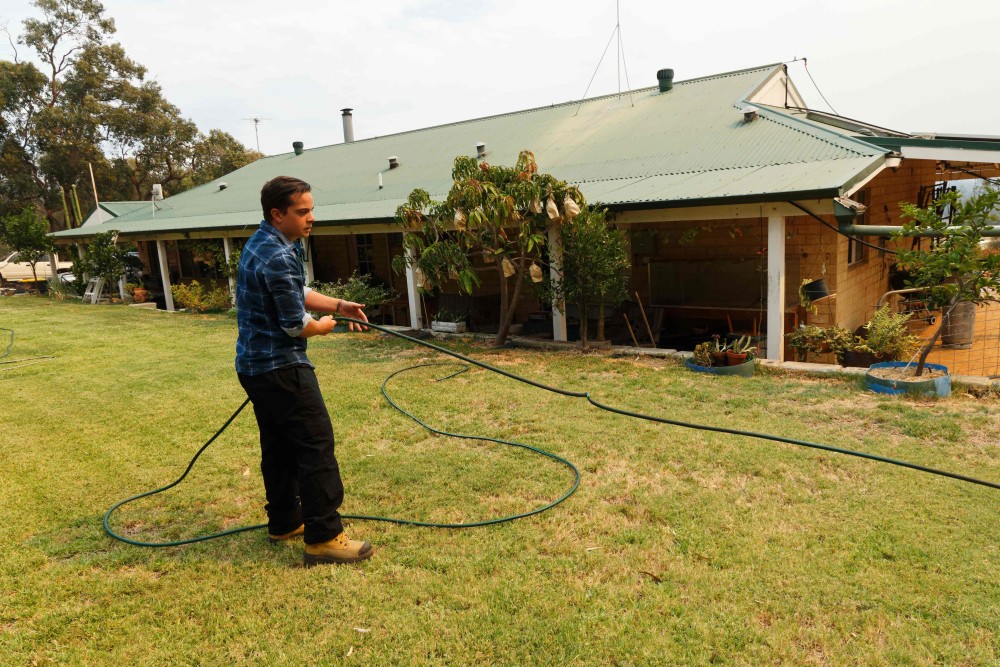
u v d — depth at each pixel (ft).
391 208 35.32
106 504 12.85
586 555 10.02
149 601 9.29
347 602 8.99
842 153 25.17
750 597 8.80
